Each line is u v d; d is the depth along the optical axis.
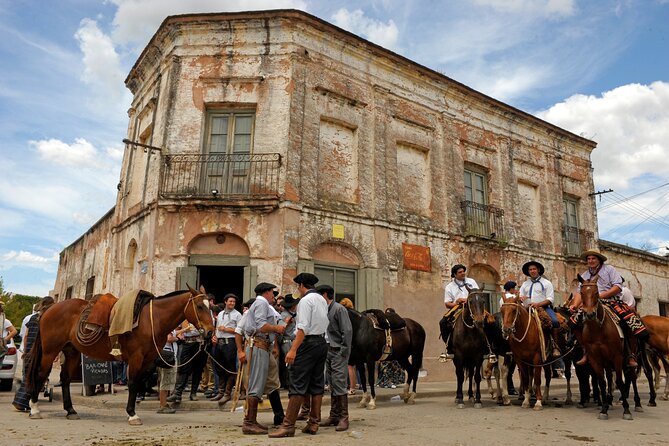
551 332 9.63
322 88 14.59
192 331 9.19
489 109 19.25
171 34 14.66
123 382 12.34
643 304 24.47
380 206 15.25
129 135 17.31
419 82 17.23
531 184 20.44
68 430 6.70
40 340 7.85
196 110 14.07
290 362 6.39
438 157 17.30
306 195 13.71
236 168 13.69
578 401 10.62
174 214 13.30
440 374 15.62
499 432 6.80
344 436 6.41
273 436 6.23
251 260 13.01
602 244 22.53
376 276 14.54
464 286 10.63
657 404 9.92
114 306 7.65
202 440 6.04
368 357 9.43
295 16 14.28
